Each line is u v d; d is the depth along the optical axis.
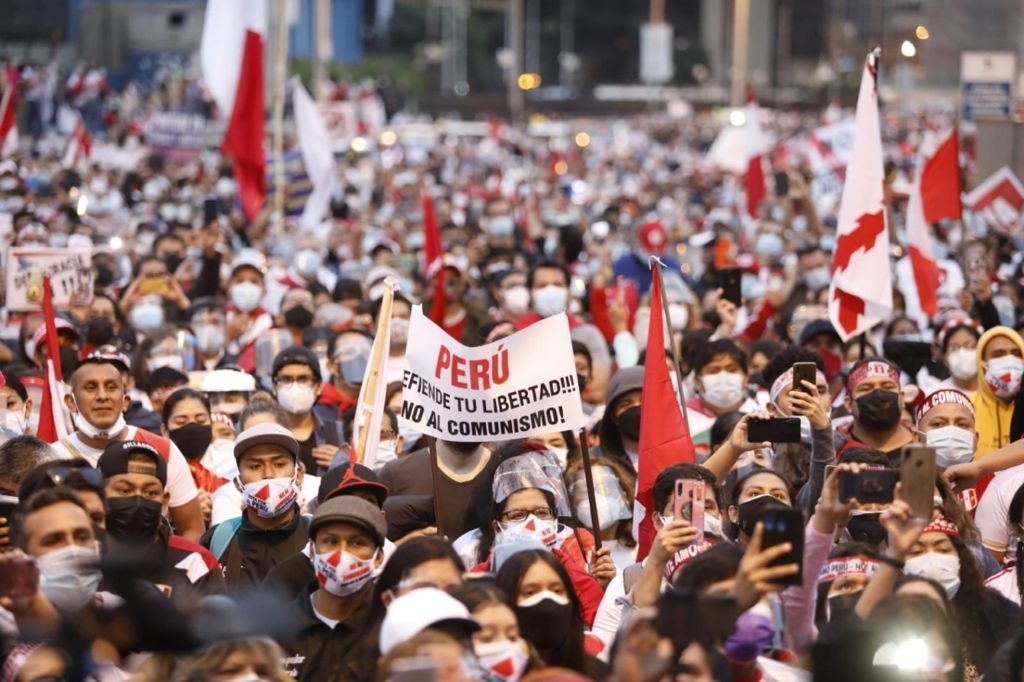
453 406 22.83
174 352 34.06
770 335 42.50
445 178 118.19
